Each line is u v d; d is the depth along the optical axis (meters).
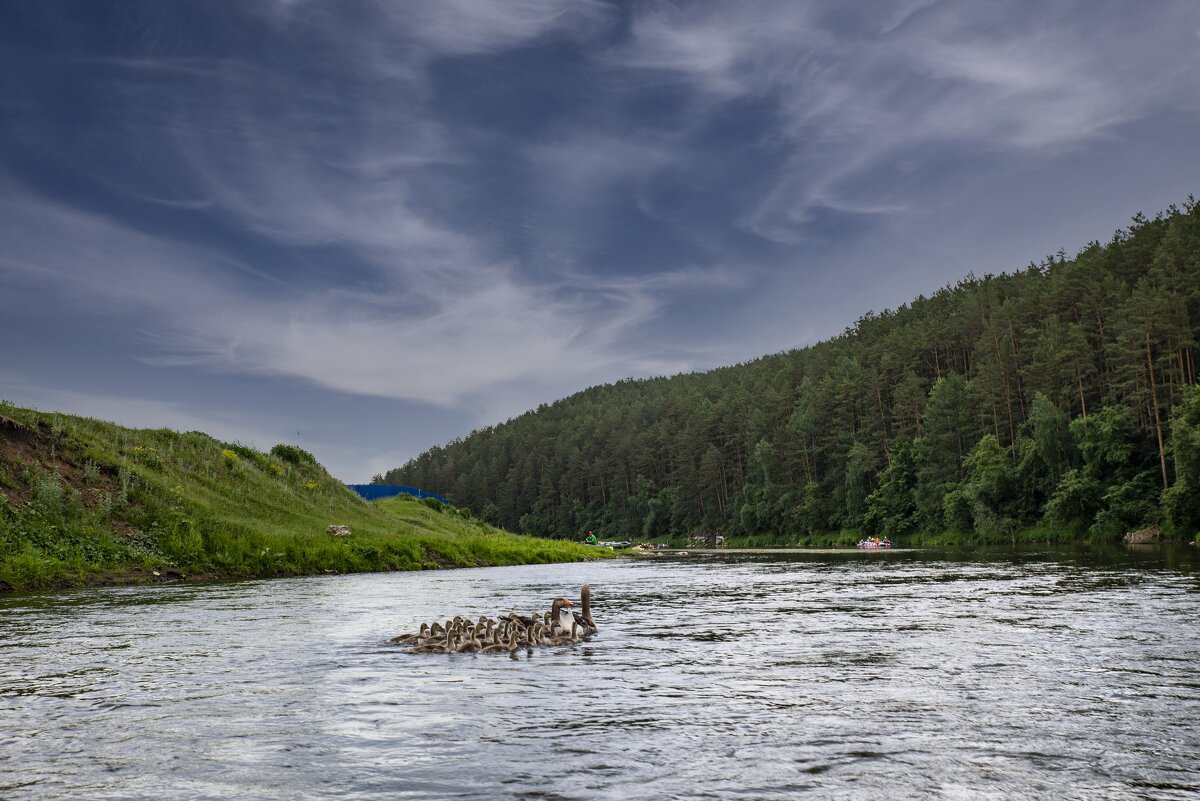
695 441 187.50
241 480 50.91
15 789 6.87
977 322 138.00
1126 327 90.50
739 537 162.25
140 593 27.72
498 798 6.53
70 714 9.61
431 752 7.90
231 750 8.02
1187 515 70.56
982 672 11.76
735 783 6.83
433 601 25.19
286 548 42.12
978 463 100.88
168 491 41.72
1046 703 9.71
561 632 15.79
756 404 178.62
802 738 8.27
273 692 10.88
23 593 27.61
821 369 175.62
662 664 12.97
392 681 11.63
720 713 9.42
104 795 6.71
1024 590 25.41
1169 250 102.81
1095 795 6.49
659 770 7.22
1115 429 86.81
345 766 7.46
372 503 70.69
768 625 18.14
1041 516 97.06
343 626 18.34
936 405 117.50
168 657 13.84
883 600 23.69
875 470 133.12
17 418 39.28
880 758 7.52
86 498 36.78
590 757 7.66
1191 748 7.79
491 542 67.81
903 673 11.81
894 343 146.12
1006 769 7.16
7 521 31.86
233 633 17.05
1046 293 121.31
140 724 9.11
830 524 139.12
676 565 57.62
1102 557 46.12
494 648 14.38
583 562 68.00
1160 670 11.67
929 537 111.94
